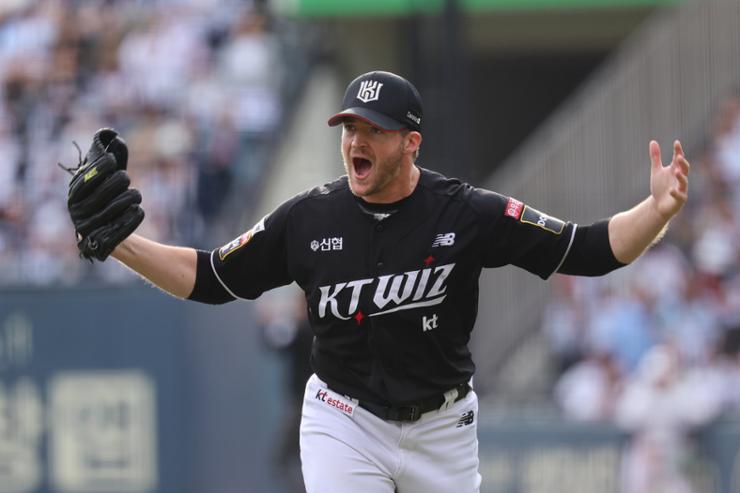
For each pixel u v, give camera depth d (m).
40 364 35.97
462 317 16.12
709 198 41.56
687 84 39.94
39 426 36.03
